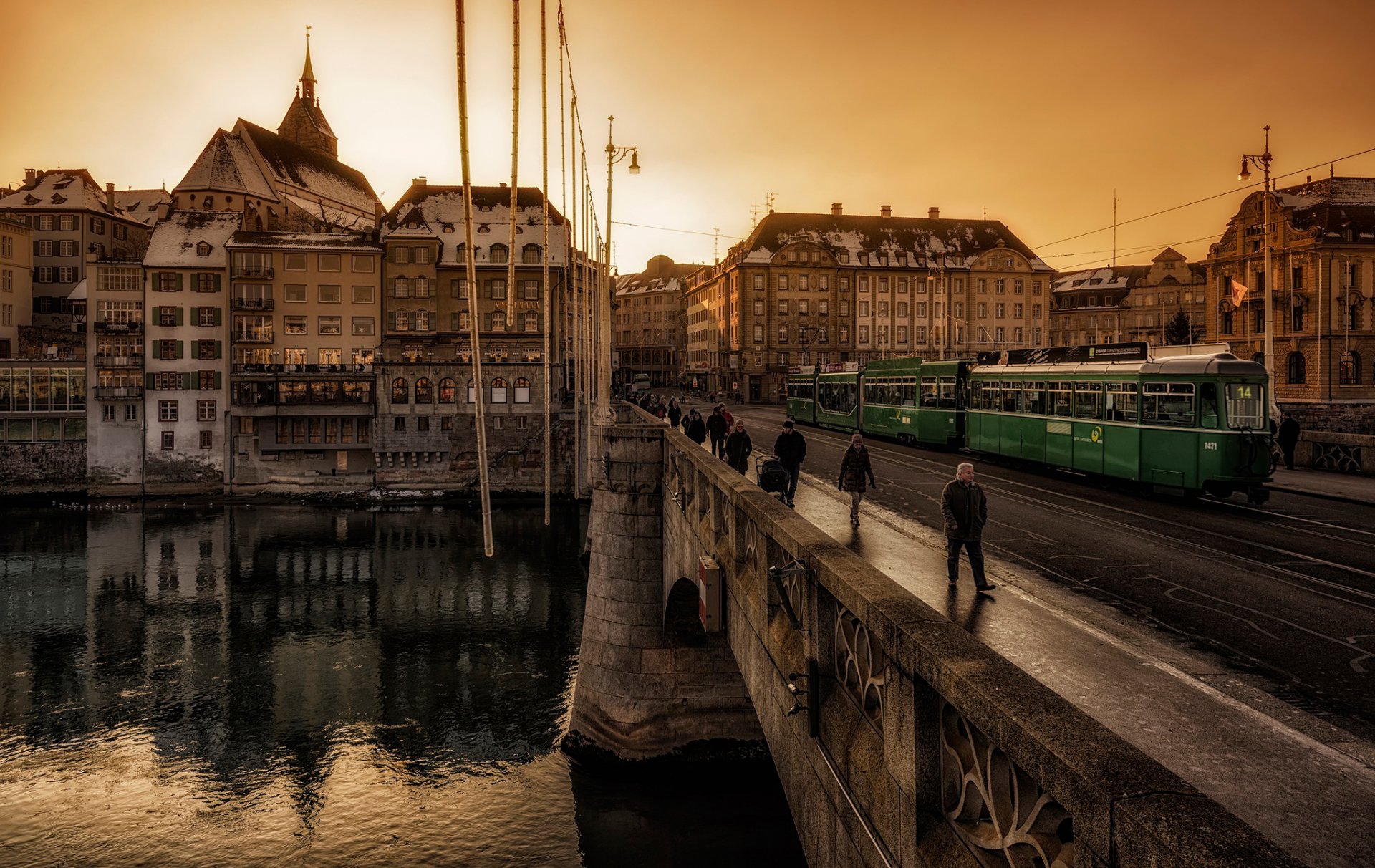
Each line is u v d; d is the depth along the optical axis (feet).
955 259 369.91
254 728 104.27
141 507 247.91
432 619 144.77
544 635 136.15
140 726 105.60
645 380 348.59
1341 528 61.05
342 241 285.23
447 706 109.09
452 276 284.82
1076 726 12.64
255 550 193.57
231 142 328.70
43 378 267.80
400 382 262.26
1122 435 79.66
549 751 93.86
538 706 108.68
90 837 81.87
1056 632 33.30
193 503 253.03
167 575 174.09
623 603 75.51
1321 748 22.66
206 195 315.58
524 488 263.49
